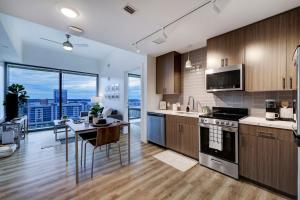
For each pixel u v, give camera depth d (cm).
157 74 402
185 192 192
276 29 200
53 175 229
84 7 184
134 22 221
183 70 371
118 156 305
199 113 317
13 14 198
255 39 219
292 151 170
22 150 334
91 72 659
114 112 547
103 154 315
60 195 184
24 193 187
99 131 234
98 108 293
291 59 188
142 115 407
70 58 593
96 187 201
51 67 545
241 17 206
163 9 189
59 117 565
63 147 356
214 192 192
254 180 203
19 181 213
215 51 266
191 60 354
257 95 251
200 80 337
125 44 311
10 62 474
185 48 338
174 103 392
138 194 188
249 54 225
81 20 215
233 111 278
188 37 274
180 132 310
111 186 204
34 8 185
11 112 397
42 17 206
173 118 324
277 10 190
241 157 214
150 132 381
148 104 392
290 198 176
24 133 427
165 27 236
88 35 267
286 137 174
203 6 183
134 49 346
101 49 574
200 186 204
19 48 415
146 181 216
